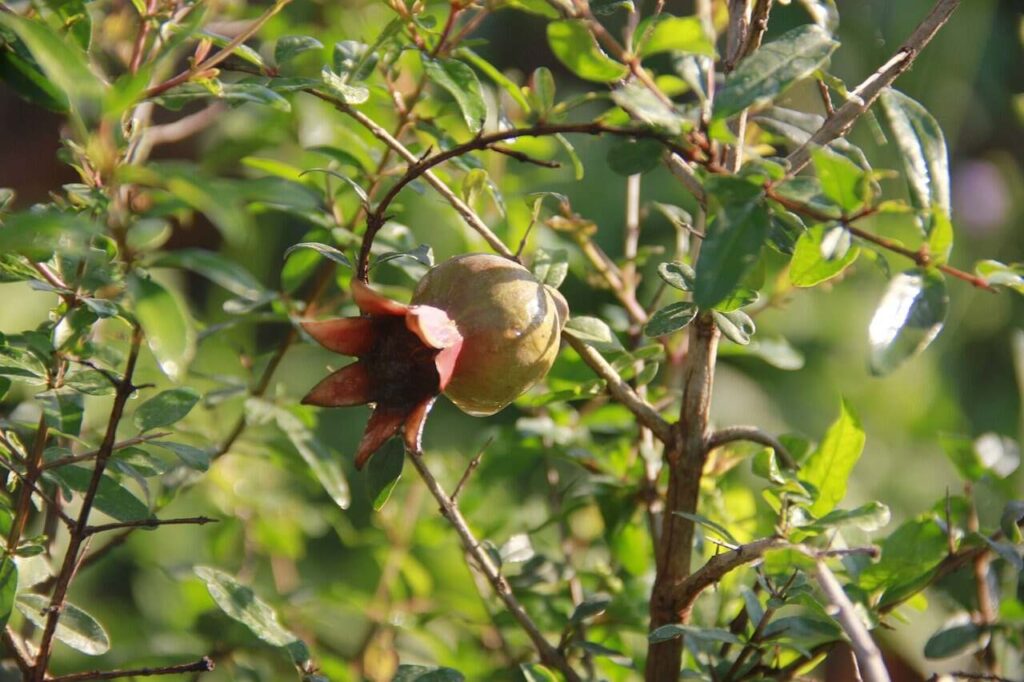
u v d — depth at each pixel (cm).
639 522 415
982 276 261
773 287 463
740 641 305
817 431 709
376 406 297
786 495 302
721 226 251
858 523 294
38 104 264
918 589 335
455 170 441
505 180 456
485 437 452
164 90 278
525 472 502
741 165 310
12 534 290
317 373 672
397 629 464
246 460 495
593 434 488
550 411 444
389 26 317
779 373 720
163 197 292
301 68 455
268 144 468
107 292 317
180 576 443
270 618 318
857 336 727
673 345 437
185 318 255
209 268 282
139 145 349
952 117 723
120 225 284
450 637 470
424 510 507
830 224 260
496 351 293
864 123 677
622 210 675
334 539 641
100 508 312
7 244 223
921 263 261
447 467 481
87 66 230
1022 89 727
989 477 383
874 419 725
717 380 711
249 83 306
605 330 329
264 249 666
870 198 262
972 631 349
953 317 743
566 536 441
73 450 366
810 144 278
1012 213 748
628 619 402
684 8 598
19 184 540
